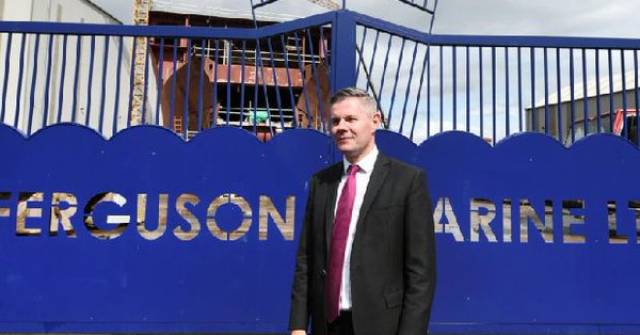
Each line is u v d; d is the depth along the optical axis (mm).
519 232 3479
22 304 3307
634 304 3449
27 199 3740
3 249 3324
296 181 3438
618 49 3646
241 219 3418
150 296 3357
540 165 3520
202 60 3635
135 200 3389
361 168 2066
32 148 3375
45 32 3539
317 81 3643
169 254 3387
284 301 3383
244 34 3652
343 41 3455
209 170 3426
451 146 3504
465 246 3455
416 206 1932
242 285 3387
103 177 3387
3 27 3506
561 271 3455
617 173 3531
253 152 3449
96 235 3396
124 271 3359
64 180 3373
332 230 2049
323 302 2027
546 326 3420
